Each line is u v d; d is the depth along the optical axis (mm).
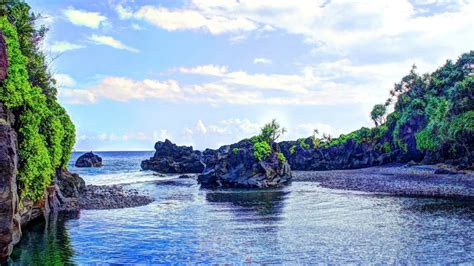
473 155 91938
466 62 140375
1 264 23266
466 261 24172
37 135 31516
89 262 25359
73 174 63750
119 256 26750
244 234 33562
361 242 29656
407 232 32781
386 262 24297
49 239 31812
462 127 95500
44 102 41938
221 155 98062
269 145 92750
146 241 31281
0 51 24656
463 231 32781
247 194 68438
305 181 92812
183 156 150500
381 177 92812
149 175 124188
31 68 44562
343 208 47375
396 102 154625
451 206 46781
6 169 22922
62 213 46188
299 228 35719
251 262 25000
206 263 25000
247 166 84500
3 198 22875
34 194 33594
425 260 24516
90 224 38875
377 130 154375
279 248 28406
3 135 22906
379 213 42938
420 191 62125
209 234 33781
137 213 46375
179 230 35719
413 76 157375
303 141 174250
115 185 85438
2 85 25859
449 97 112938
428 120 127312
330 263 24406
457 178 76688
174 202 57312
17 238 28109
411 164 121125
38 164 31281
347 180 89750
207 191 75000
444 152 110375
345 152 159375
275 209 48344
